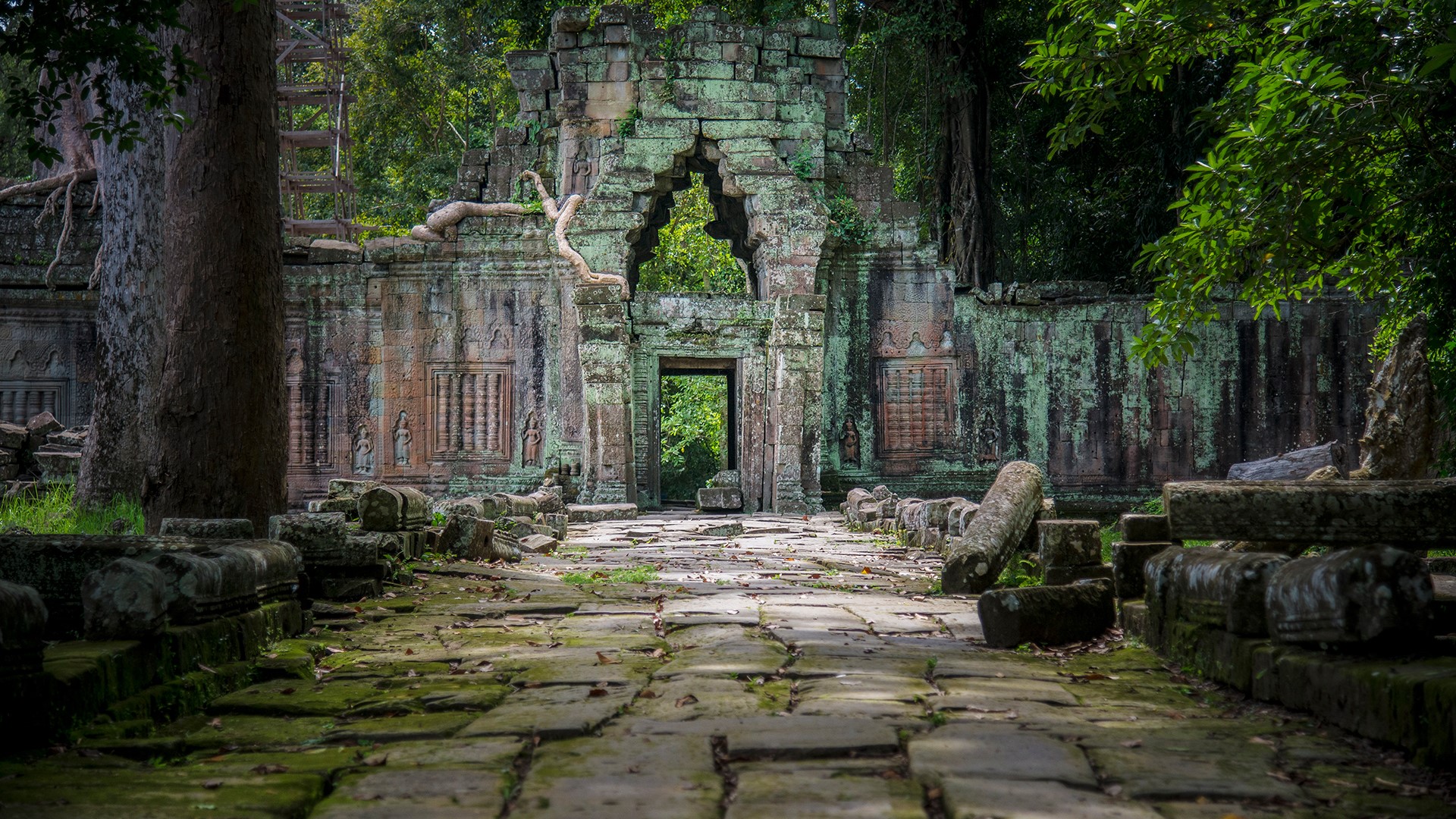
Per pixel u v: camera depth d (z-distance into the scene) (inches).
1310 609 195.5
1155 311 458.9
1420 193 420.5
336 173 1323.8
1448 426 444.1
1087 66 452.8
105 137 400.8
